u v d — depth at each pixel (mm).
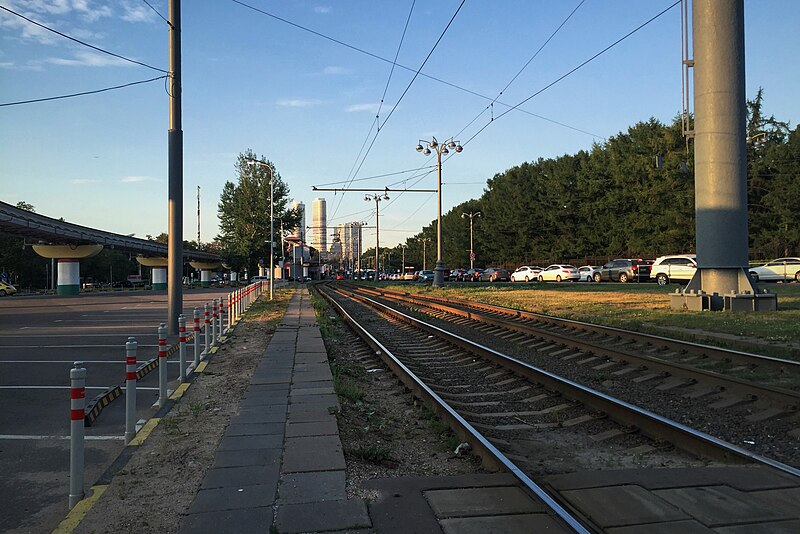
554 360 11828
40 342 15703
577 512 4383
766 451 6074
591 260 73188
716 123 17891
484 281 65750
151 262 73812
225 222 68625
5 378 10422
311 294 42906
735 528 4043
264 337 16641
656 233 62031
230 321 20156
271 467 5426
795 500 4516
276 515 4344
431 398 7961
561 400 8312
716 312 17359
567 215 76312
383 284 63438
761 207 55938
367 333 15484
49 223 44000
